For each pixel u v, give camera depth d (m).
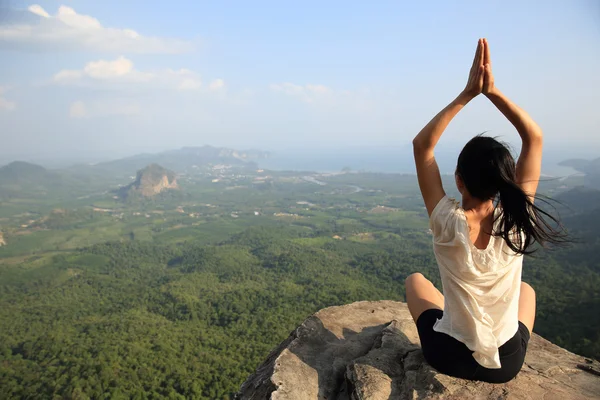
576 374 3.14
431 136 2.66
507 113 2.72
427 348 2.93
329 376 3.32
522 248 2.57
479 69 2.55
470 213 2.65
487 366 2.65
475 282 2.62
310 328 3.93
